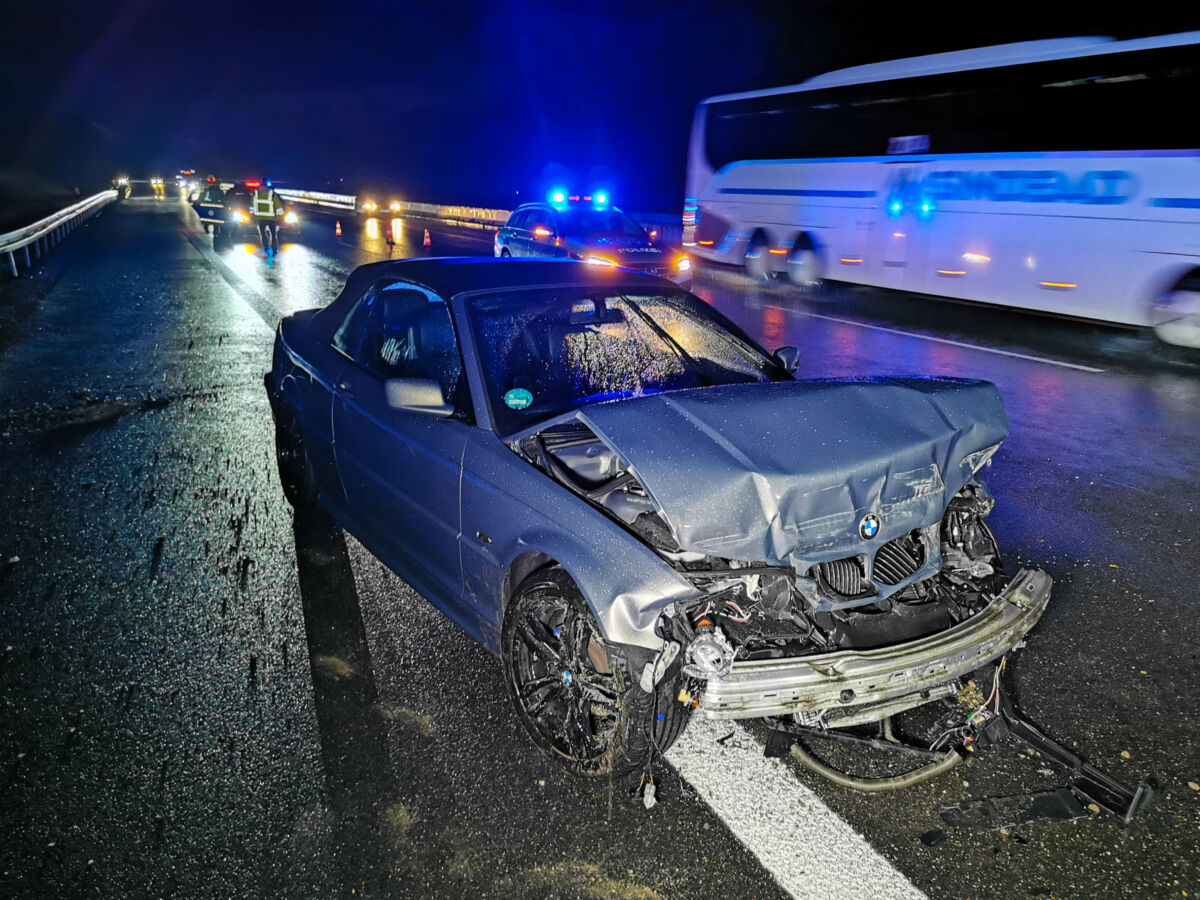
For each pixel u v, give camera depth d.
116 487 5.24
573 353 3.57
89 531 4.61
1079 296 10.10
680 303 4.09
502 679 3.29
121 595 3.93
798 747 2.85
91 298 12.91
